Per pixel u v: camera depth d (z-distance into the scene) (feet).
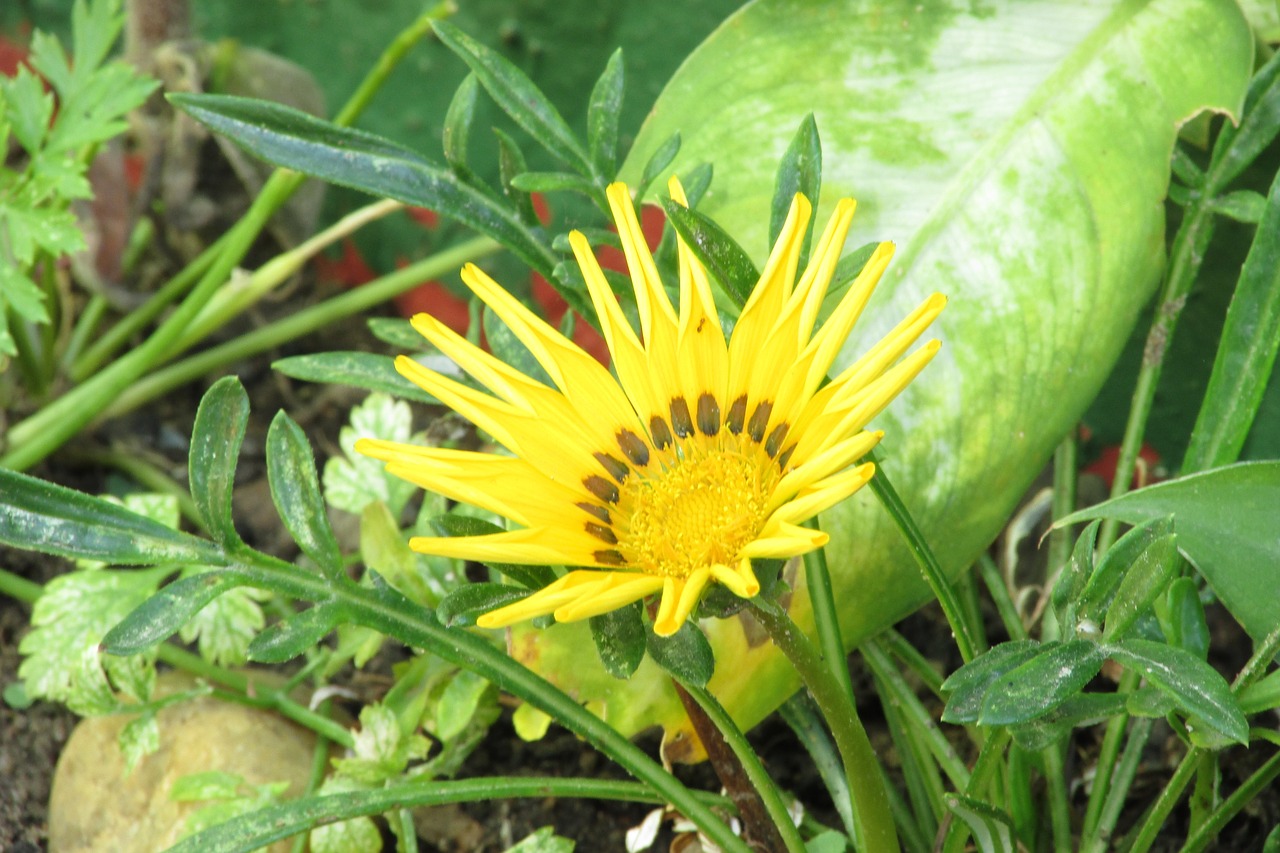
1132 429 1.62
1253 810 1.65
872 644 1.61
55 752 1.78
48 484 1.39
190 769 1.67
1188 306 1.86
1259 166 1.77
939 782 1.60
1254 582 1.37
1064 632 1.35
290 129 1.46
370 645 1.67
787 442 1.31
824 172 1.63
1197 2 1.63
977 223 1.60
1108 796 1.55
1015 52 1.64
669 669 1.31
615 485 1.33
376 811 1.43
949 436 1.57
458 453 1.30
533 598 1.25
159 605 1.39
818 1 1.67
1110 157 1.60
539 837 1.55
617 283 1.49
